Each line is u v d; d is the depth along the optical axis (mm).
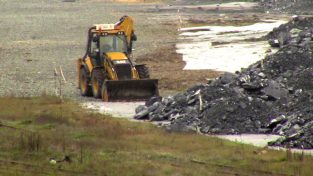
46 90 142750
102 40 135875
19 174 69562
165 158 77250
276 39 187250
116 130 93562
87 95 136875
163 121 107938
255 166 73688
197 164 74812
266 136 96438
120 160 75938
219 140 89500
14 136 86688
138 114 111562
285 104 104250
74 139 87000
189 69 164750
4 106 114375
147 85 129875
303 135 89812
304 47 129750
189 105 109188
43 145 81375
